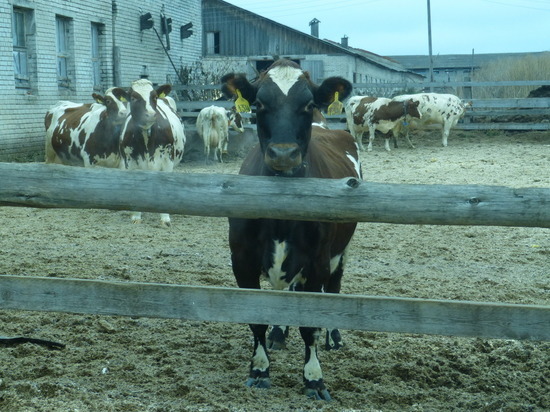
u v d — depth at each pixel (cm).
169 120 1039
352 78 3834
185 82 2639
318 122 702
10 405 394
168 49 2506
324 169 485
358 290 674
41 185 373
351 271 750
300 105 417
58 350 507
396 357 512
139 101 984
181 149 1092
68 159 1182
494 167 1577
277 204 363
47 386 419
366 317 359
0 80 1706
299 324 363
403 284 700
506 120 2489
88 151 1109
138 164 1021
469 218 353
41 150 1881
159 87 1063
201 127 1791
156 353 510
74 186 371
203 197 366
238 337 555
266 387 450
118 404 397
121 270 730
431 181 1385
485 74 3372
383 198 357
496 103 2391
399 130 2114
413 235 939
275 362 502
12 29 1755
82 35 2056
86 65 2086
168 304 370
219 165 1764
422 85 2481
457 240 908
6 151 1741
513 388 454
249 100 455
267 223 427
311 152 476
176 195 367
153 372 466
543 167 1549
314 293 362
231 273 735
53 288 374
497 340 543
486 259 809
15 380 441
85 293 373
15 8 1791
